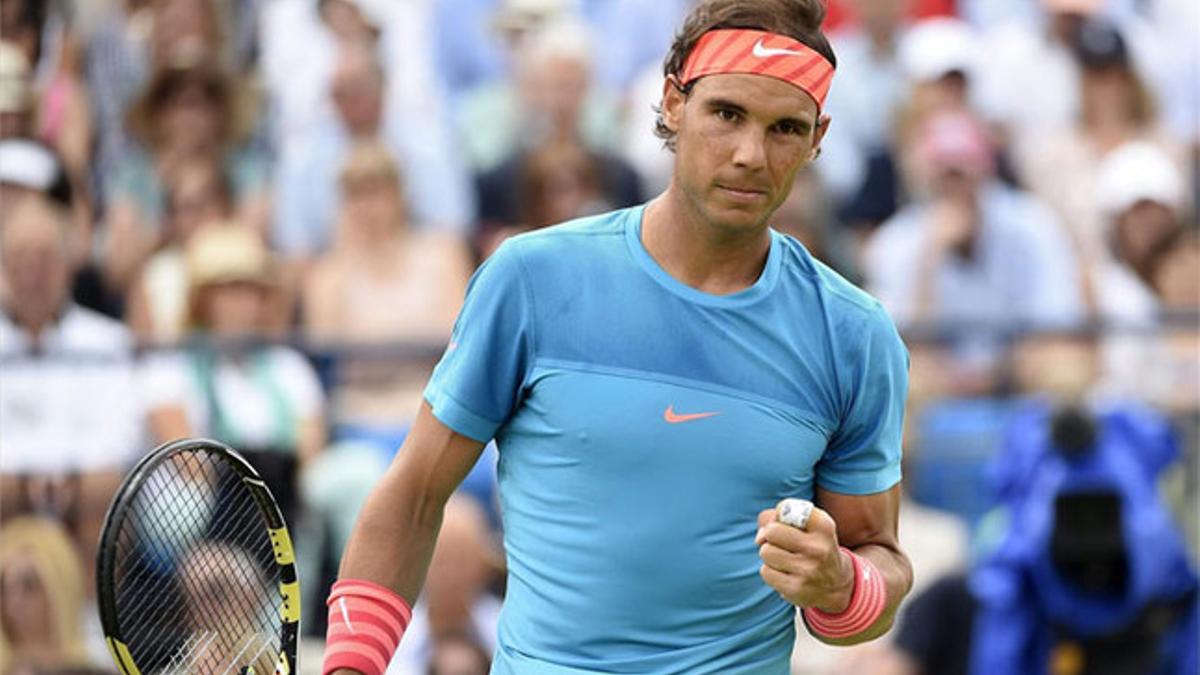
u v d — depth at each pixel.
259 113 36.75
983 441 29.69
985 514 29.50
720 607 13.88
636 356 13.73
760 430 13.73
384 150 34.78
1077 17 40.12
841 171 38.06
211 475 20.28
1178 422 29.80
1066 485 27.91
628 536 13.72
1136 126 39.50
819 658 29.27
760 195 13.34
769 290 13.84
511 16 38.53
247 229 35.09
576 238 13.95
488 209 36.34
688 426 13.66
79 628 28.23
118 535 13.91
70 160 35.28
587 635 13.88
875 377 14.05
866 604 13.66
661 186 37.38
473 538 27.19
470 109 37.44
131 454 28.64
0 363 28.30
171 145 35.81
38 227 31.16
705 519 13.73
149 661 16.22
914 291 35.78
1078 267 36.50
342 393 29.44
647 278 13.80
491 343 13.86
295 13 37.41
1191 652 28.34
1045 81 39.56
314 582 28.34
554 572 13.93
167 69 35.97
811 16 13.40
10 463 28.20
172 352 28.80
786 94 13.21
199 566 16.39
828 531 12.82
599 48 39.66
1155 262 36.22
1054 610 27.95
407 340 30.19
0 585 27.91
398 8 37.97
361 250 33.97
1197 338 30.00
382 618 14.05
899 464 14.45
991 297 35.81
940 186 36.03
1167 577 28.06
